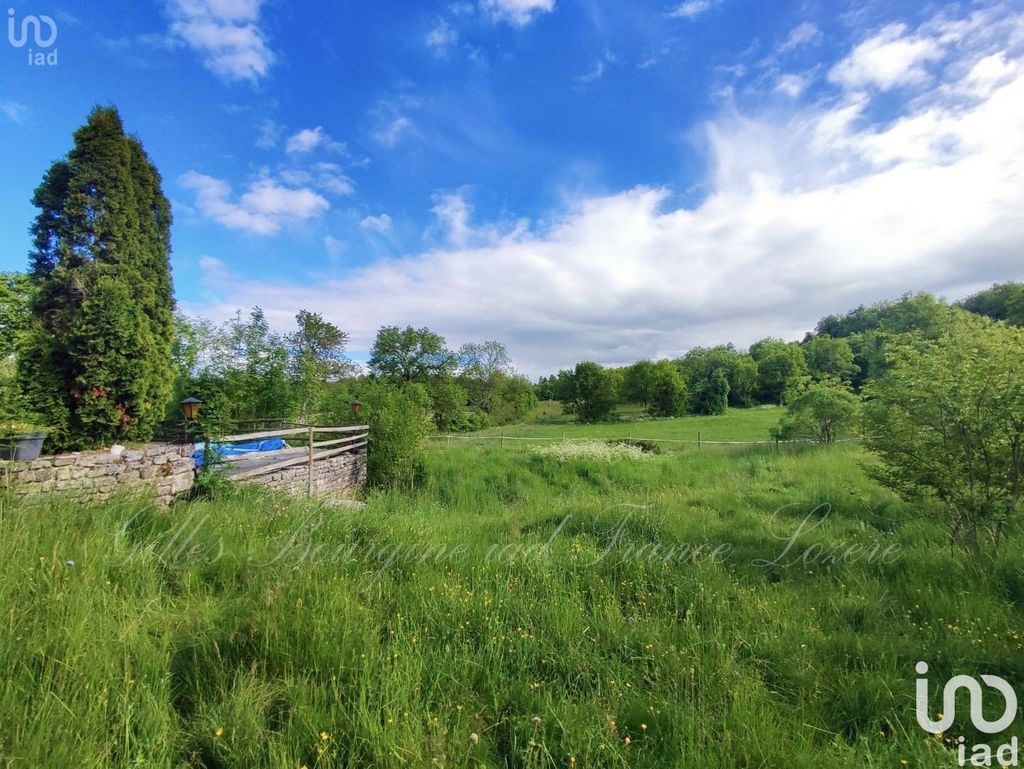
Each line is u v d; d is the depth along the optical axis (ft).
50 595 9.17
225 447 27.30
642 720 8.05
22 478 14.57
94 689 7.38
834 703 8.57
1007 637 10.72
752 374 187.11
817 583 14.26
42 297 25.41
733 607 12.53
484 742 7.39
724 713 8.00
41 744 6.14
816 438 56.29
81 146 26.30
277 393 48.96
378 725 7.20
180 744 6.88
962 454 16.21
